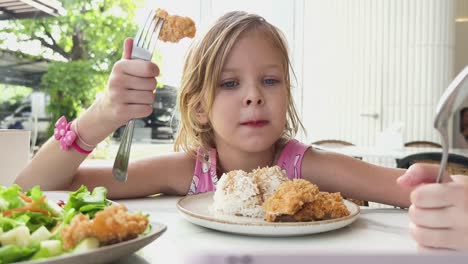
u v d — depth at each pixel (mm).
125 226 323
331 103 2814
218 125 622
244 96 602
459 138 2736
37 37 2090
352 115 2773
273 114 611
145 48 521
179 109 714
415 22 2600
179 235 410
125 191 617
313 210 431
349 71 2770
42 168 591
